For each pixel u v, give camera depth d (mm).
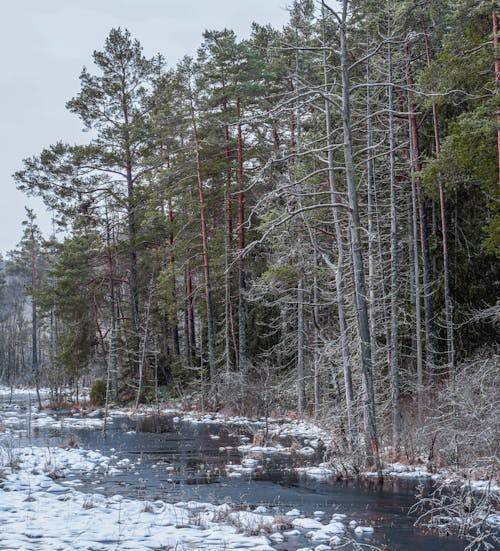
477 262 28484
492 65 20453
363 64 28125
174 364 43031
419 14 26250
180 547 9672
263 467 18000
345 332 17703
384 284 25750
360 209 28422
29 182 45438
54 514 11797
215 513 11914
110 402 42250
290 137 35438
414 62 29859
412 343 30594
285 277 26578
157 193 40719
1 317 105625
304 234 24828
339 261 20031
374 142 28766
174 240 42969
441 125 29594
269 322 39844
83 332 47219
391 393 21891
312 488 14914
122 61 47375
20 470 16859
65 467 17781
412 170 27031
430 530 11047
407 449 18891
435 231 30672
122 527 10883
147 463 18828
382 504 13156
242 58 38594
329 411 18750
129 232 46406
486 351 26062
